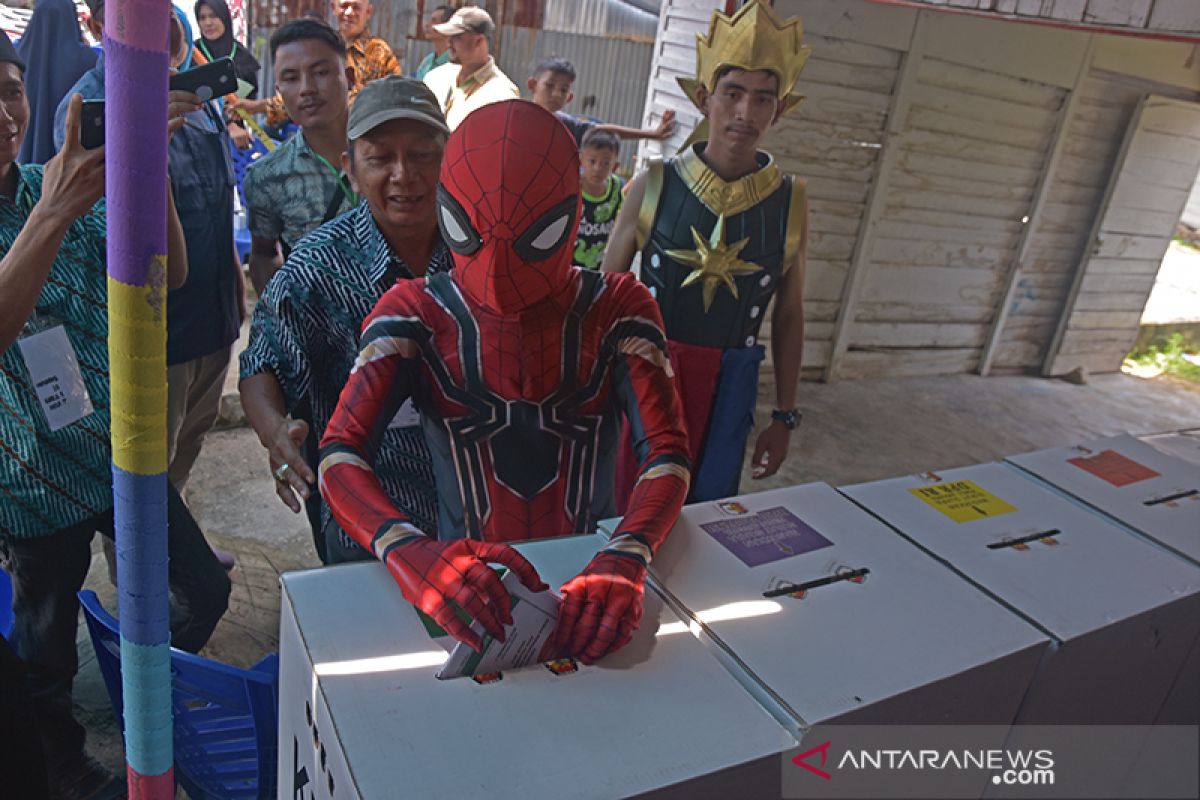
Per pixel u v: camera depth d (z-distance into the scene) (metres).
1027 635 1.06
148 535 0.96
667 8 4.20
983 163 5.22
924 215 5.18
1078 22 2.18
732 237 2.15
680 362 2.23
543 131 1.13
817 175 4.75
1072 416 5.39
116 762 1.98
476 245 1.15
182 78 1.04
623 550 1.07
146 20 0.77
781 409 2.38
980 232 5.44
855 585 1.14
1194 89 5.59
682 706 0.91
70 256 1.62
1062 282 5.93
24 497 1.64
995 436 4.90
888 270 5.25
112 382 0.90
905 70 4.62
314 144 2.33
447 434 1.32
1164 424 5.46
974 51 4.77
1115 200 5.67
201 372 2.45
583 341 1.29
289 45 2.23
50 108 2.58
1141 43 5.28
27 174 1.62
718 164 2.16
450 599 0.94
